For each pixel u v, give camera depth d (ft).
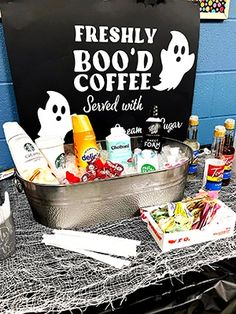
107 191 2.53
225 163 3.16
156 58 3.43
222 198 3.05
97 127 3.51
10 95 3.31
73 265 2.22
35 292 1.98
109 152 2.97
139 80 3.46
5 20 2.79
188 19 3.40
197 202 2.63
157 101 3.64
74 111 3.33
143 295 2.01
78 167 2.93
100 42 3.16
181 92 3.71
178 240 2.34
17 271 2.16
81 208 2.52
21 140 2.65
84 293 1.98
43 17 2.90
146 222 2.65
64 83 3.18
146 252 2.34
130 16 3.17
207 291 2.11
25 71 3.01
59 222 2.55
